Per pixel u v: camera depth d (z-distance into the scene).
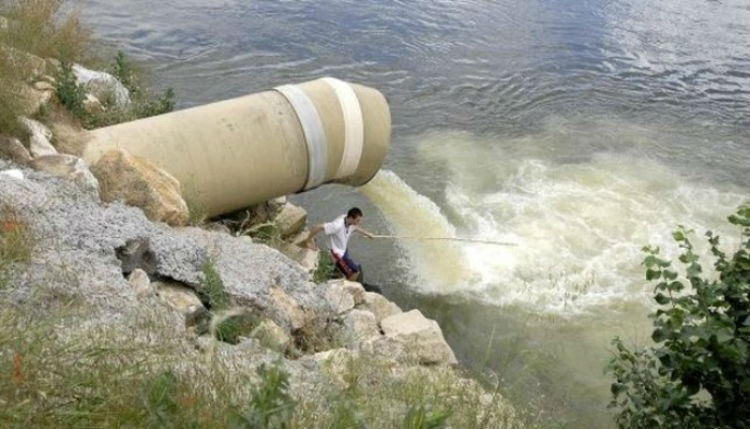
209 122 9.90
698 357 5.46
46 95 9.69
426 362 8.34
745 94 17.53
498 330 9.56
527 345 9.32
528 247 11.20
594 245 11.39
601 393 8.62
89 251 6.55
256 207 10.68
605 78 17.62
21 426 4.02
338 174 10.97
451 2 20.73
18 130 8.41
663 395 5.55
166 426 4.17
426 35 18.55
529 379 8.73
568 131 15.00
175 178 9.33
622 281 10.63
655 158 14.23
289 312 7.42
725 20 21.77
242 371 5.44
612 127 15.35
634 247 11.41
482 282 10.39
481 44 18.53
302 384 5.88
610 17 21.08
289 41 17.23
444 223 11.65
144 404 4.32
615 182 13.21
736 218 5.68
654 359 6.39
